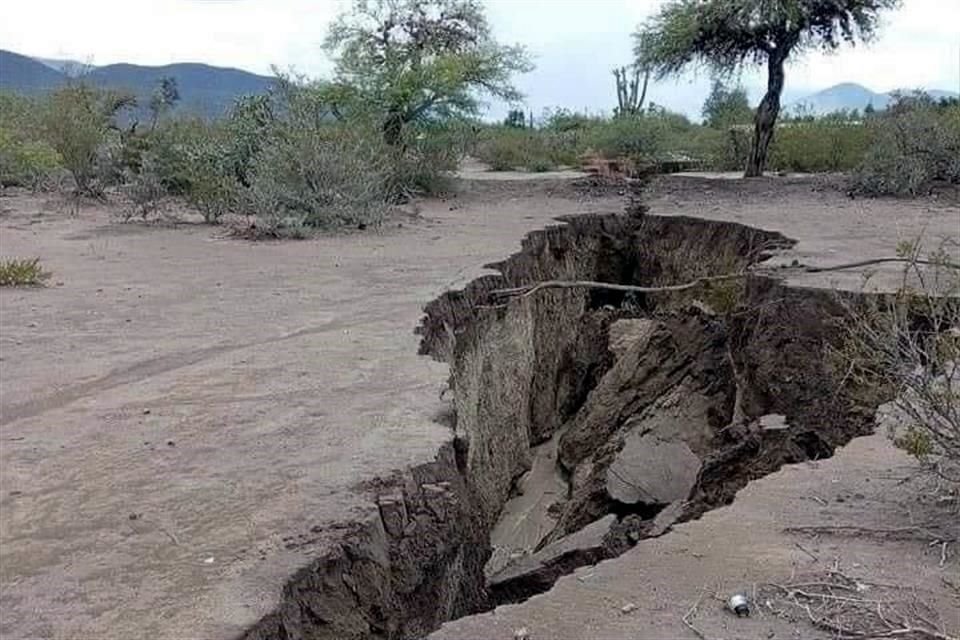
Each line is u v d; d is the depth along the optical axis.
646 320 19.44
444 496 6.63
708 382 14.09
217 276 14.64
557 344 19.05
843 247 16.00
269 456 6.89
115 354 9.80
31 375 8.99
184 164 24.69
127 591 4.98
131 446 7.12
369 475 6.51
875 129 30.72
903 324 6.51
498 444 14.30
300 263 15.95
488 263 15.68
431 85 29.14
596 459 14.21
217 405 8.11
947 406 5.77
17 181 27.67
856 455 7.02
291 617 4.99
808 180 29.34
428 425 7.60
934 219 20.50
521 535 13.12
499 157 39.06
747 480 9.50
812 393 10.92
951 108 29.67
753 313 12.85
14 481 6.45
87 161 25.88
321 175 20.83
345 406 8.09
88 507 6.03
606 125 43.50
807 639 4.50
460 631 4.63
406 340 10.44
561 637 4.55
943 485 6.11
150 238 19.27
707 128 48.53
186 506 6.03
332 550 5.47
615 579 5.14
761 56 30.80
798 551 5.42
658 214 22.00
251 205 20.88
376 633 5.56
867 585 4.99
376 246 18.08
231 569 5.20
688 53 30.61
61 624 4.65
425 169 28.17
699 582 5.08
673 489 11.82
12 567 5.26
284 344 10.27
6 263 14.61
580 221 22.31
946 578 5.07
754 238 18.61
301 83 28.80
